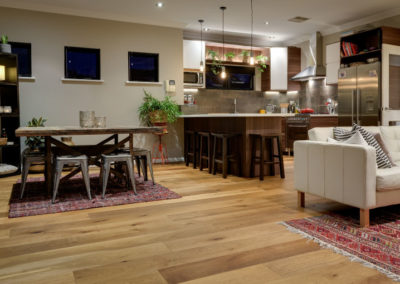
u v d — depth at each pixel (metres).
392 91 5.79
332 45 6.89
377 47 5.88
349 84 6.20
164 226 2.62
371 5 5.59
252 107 8.16
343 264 1.92
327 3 5.44
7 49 4.99
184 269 1.87
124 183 4.30
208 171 5.31
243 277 1.78
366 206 2.50
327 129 3.29
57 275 1.81
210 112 7.63
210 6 5.50
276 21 6.44
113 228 2.58
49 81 5.58
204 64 7.09
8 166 4.97
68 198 3.52
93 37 5.84
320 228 2.52
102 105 5.95
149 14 5.91
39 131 3.25
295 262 1.95
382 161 2.91
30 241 2.31
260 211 3.02
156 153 6.47
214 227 2.58
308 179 3.02
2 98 5.31
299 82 8.13
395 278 1.74
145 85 6.27
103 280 1.75
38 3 5.35
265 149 4.90
